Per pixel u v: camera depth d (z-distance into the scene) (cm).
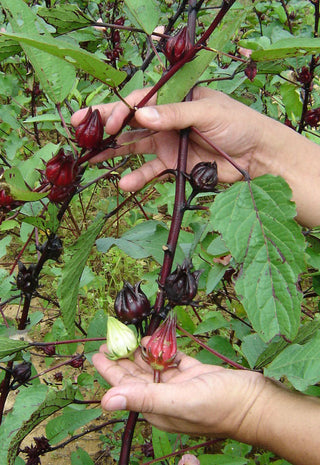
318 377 42
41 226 58
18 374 66
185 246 74
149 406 44
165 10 132
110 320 48
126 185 69
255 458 92
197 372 50
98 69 41
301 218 69
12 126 113
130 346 48
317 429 46
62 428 66
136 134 64
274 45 45
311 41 44
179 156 51
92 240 50
